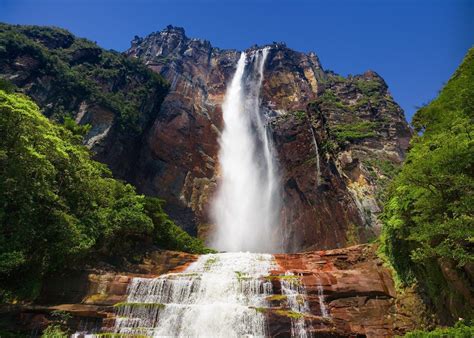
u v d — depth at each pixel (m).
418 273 16.25
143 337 14.69
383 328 16.27
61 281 18.30
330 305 17.42
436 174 10.51
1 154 14.04
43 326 15.16
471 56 15.41
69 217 17.78
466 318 12.03
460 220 9.80
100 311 16.23
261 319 15.33
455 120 11.90
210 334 15.38
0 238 14.21
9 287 16.23
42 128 16.33
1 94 14.98
